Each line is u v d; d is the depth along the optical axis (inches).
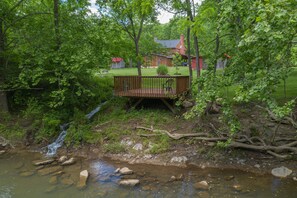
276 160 280.7
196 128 356.5
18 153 345.1
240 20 219.3
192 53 909.8
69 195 230.4
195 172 273.7
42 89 478.9
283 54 178.9
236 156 295.7
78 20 424.5
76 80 435.2
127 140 351.3
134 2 367.9
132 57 576.7
